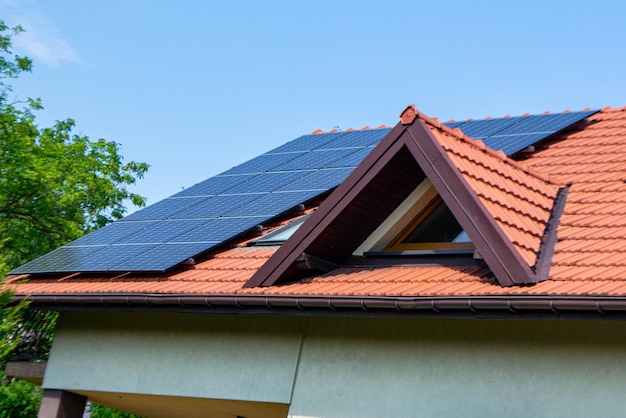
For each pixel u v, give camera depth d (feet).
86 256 62.34
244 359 52.16
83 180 160.86
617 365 39.81
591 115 66.54
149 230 64.54
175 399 55.98
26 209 136.36
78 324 60.03
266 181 67.67
